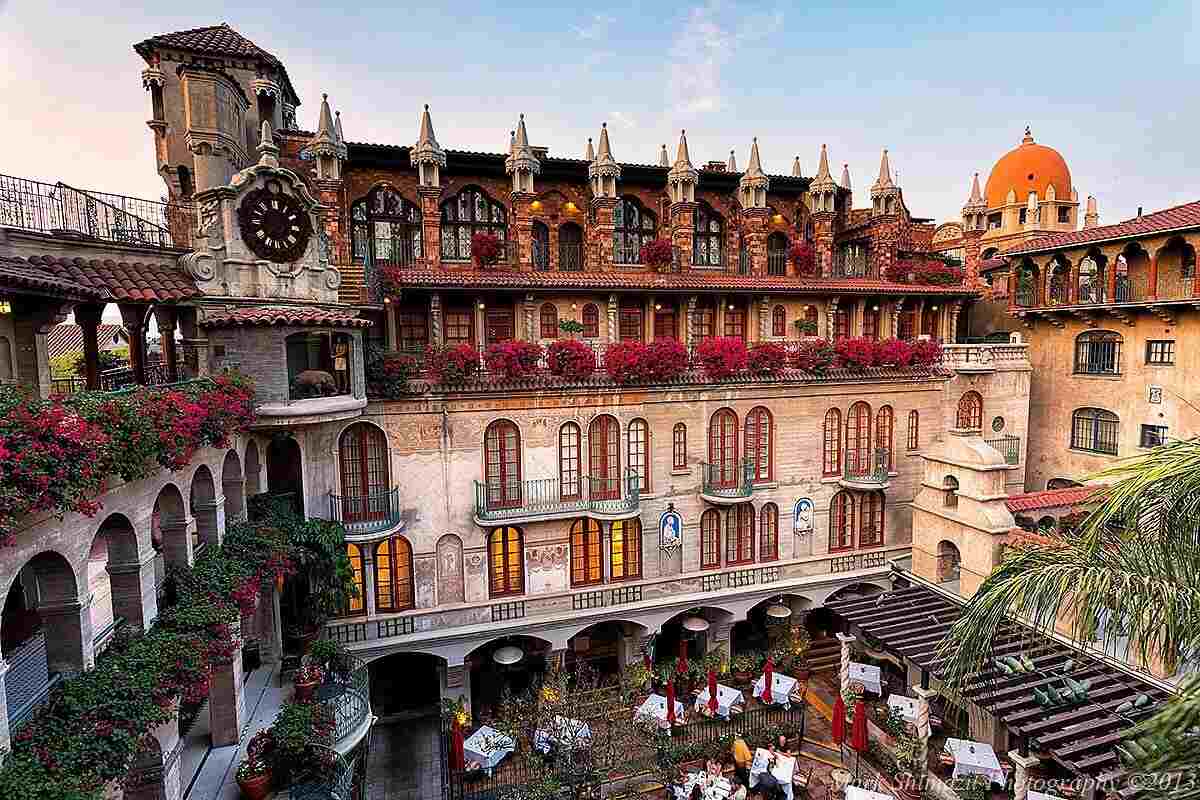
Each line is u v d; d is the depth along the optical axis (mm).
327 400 21578
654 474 28531
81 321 15781
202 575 15602
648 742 22547
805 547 31469
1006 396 35062
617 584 28172
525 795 20359
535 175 33344
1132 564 9289
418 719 26719
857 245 40312
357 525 23906
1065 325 35938
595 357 27391
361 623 24672
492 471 26547
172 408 13164
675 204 33844
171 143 26875
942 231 55344
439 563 26062
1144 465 9703
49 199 16828
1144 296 32281
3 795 8812
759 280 33625
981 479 26922
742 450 30047
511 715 25359
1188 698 7023
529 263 31672
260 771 15820
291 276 21547
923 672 25812
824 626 34344
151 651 12477
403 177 31375
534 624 26312
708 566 30062
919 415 33219
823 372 30875
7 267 12484
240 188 20312
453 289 27672
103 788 10359
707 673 27859
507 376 26047
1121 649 20875
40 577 10938
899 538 33156
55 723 10219
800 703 26844
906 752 21469
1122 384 33062
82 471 9469
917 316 37562
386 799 21938
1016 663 19688
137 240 20000
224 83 24938
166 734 14086
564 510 26641
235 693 18000
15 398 9445
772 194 38594
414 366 25047
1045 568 10156
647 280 31047
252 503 22156
